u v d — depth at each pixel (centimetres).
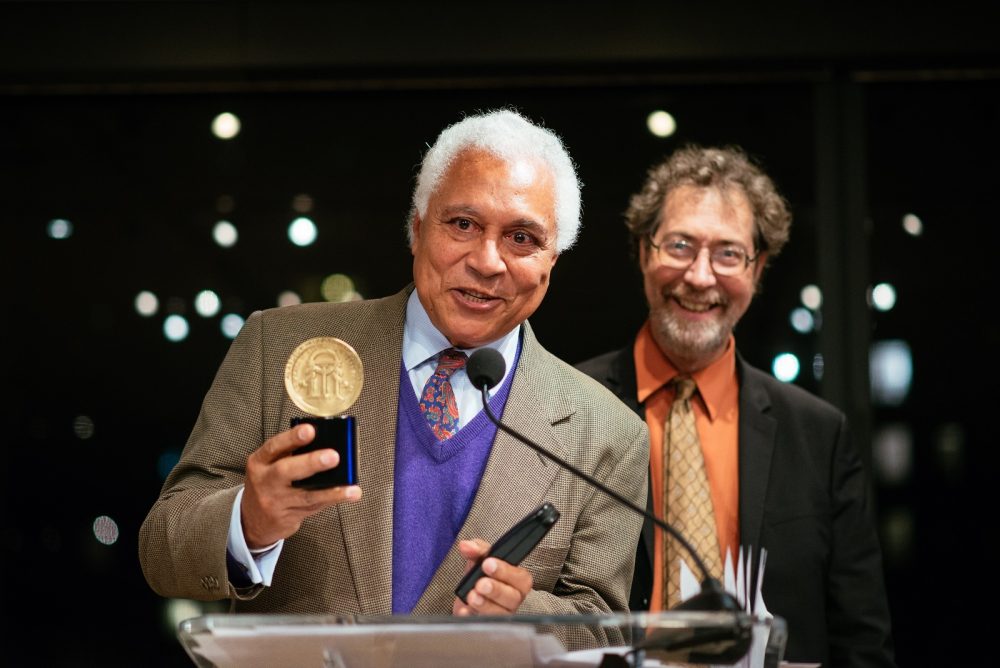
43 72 489
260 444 230
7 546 476
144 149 497
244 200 494
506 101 498
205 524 204
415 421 233
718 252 350
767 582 328
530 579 193
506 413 236
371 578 220
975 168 489
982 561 470
